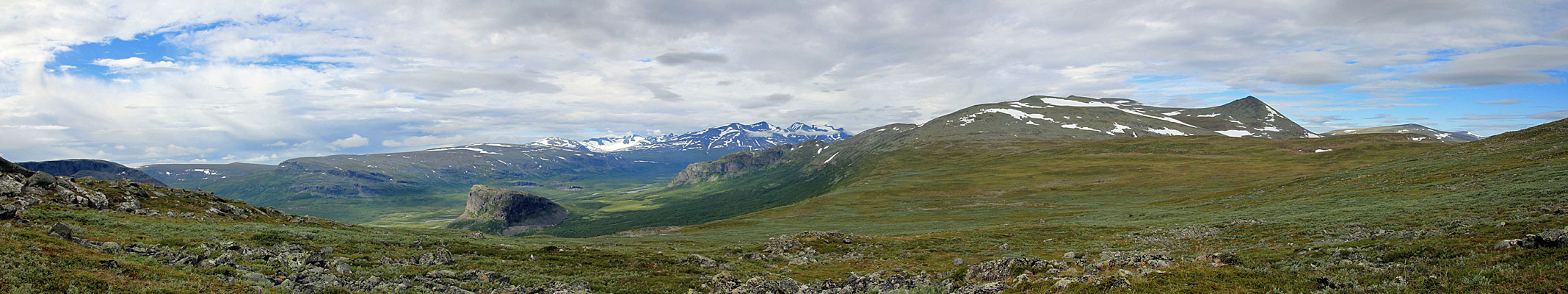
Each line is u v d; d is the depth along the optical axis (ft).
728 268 182.29
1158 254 116.26
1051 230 289.74
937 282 132.46
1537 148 350.43
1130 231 259.60
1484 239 102.89
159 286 84.53
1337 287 82.48
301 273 107.55
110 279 85.20
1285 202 316.19
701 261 186.29
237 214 256.32
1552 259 77.10
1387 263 98.48
